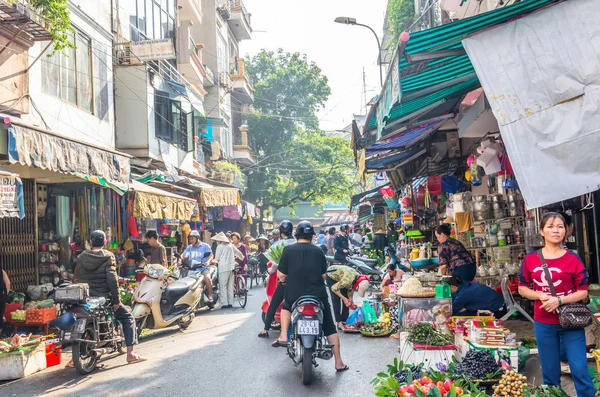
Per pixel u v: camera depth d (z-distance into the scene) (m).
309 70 44.84
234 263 13.55
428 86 7.50
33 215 11.66
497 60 5.32
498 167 10.11
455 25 5.35
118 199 14.85
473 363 5.59
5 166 10.41
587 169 5.02
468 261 8.84
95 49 15.66
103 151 10.95
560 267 4.67
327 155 43.09
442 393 4.71
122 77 17.88
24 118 11.58
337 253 15.86
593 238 8.50
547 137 5.14
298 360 6.63
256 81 46.19
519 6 5.22
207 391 6.25
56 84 13.33
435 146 14.31
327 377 6.71
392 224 27.12
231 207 27.89
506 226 10.47
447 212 13.67
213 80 33.50
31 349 7.50
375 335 9.20
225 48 38.28
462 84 8.07
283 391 6.15
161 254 12.80
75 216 13.41
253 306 13.78
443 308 7.41
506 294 8.68
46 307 10.06
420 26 22.95
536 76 5.23
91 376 7.20
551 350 4.74
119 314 7.82
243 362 7.64
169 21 23.09
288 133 43.84
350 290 10.23
